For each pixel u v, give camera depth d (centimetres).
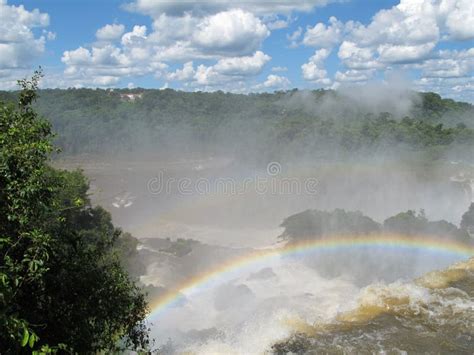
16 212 870
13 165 879
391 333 1365
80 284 1070
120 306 1187
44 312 971
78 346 1009
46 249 884
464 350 1262
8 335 727
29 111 1081
